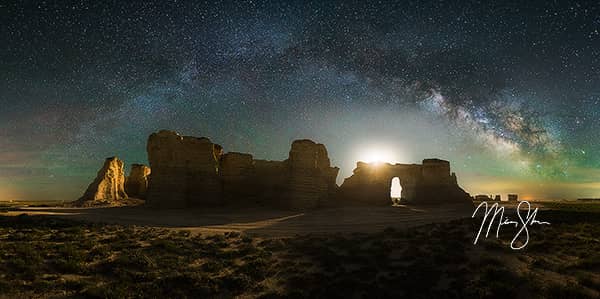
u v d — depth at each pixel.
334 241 29.45
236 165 66.50
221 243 28.98
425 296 18.55
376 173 70.56
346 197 70.06
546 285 18.91
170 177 57.81
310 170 59.47
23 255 22.86
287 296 18.67
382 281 20.47
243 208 57.91
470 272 21.39
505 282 19.73
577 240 27.42
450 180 70.81
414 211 55.59
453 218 44.03
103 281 20.02
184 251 26.16
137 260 22.94
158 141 58.62
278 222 43.06
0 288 17.86
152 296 18.44
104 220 41.69
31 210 53.41
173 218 45.72
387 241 28.88
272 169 68.31
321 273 21.83
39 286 18.53
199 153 60.81
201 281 20.28
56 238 28.62
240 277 20.92
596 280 19.39
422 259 23.94
